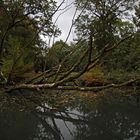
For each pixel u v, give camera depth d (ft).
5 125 51.16
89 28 38.34
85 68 39.06
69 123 56.65
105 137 47.83
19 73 46.78
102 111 71.41
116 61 112.06
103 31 38.50
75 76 39.24
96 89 38.58
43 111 63.21
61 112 66.03
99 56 39.14
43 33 57.31
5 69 45.75
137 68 112.78
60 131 50.16
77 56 44.45
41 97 57.06
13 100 68.18
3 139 43.32
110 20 38.58
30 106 65.57
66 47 46.68
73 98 82.89
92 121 59.77
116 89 109.60
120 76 103.35
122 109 75.36
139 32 44.16
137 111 72.33
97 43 39.55
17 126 50.93
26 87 41.42
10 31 67.92
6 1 52.60
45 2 54.60
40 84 41.75
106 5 37.70
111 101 88.58
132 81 38.60
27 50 47.19
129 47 97.71
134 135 49.42
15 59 44.75
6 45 56.80
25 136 45.39
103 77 94.73
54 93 64.64
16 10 53.11
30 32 73.92
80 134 48.52
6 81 43.52
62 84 40.93
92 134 49.57
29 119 56.49
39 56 51.49
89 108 74.79
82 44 42.27
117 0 37.70
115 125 56.44
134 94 104.17
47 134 47.47
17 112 61.26
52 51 45.44
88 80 84.79
